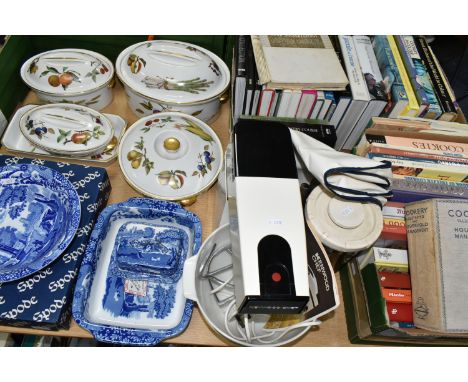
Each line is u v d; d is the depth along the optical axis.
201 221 0.72
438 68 0.72
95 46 0.84
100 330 0.54
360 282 0.60
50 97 0.73
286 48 0.67
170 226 0.68
